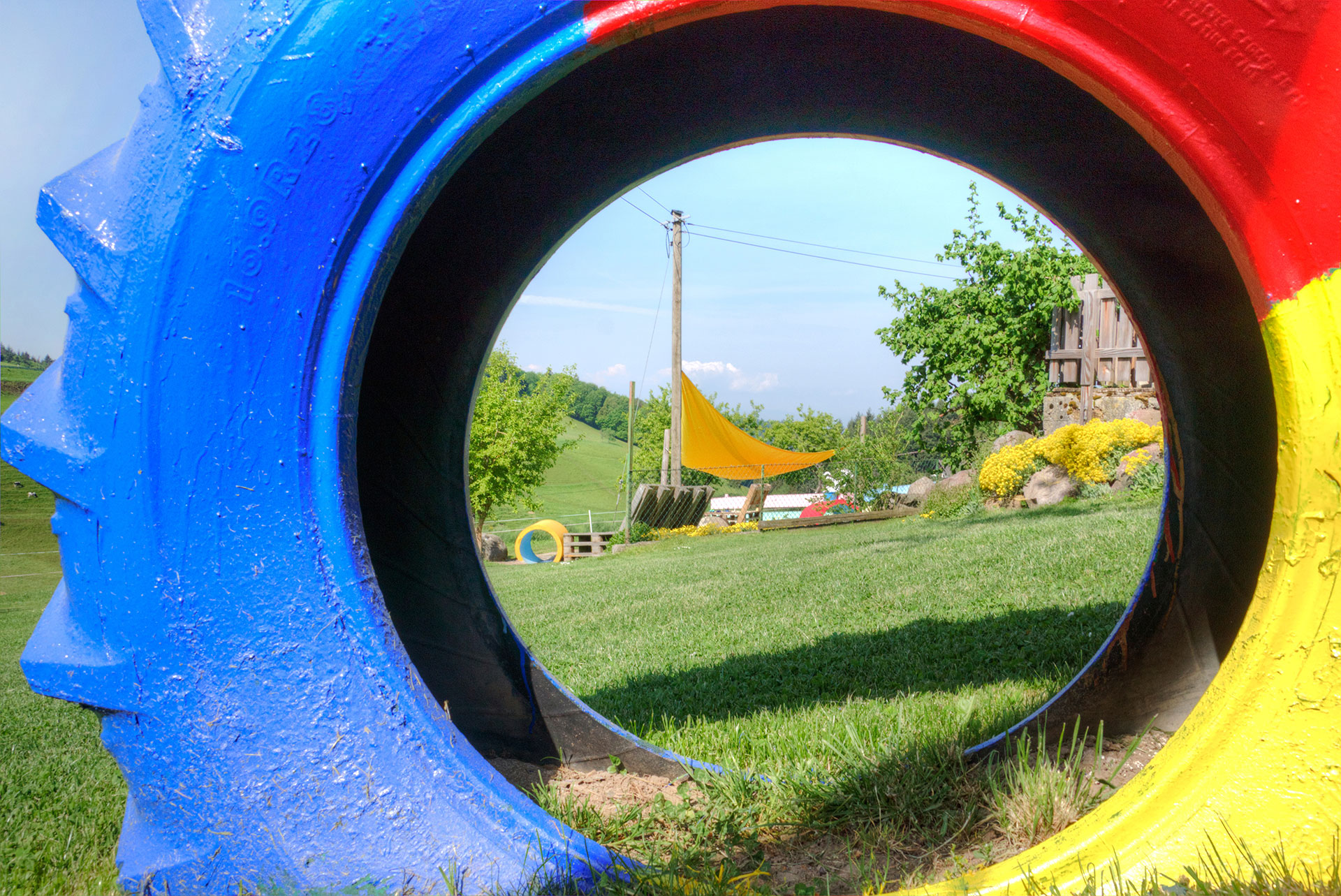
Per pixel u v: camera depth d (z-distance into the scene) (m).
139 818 2.01
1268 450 2.58
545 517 57.72
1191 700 2.83
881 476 23.98
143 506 1.82
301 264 1.83
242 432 1.83
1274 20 1.63
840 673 4.69
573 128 2.78
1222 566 2.77
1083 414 16.34
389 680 1.89
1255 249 1.67
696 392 30.66
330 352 1.88
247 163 1.80
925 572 8.57
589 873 1.93
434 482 3.34
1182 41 1.67
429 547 3.31
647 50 2.47
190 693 1.84
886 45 2.49
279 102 1.80
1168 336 2.87
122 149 1.93
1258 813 1.65
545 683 3.44
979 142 2.91
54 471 1.85
